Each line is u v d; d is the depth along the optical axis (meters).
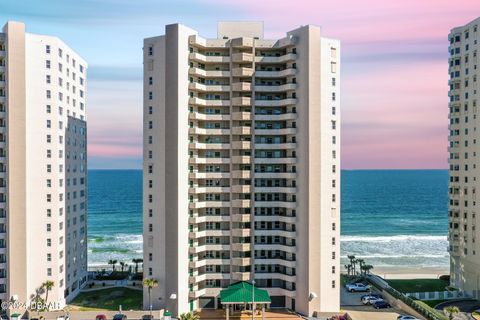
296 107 86.19
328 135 85.44
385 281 112.31
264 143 89.56
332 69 86.00
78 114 99.44
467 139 99.56
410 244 190.62
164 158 83.44
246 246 87.38
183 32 83.56
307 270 83.38
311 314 82.88
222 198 89.94
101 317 78.81
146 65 84.94
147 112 84.94
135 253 172.50
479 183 95.50
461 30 101.50
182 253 83.06
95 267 147.38
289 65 87.62
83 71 103.00
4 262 82.62
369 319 81.38
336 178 86.19
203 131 87.81
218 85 89.31
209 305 87.62
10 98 82.06
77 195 98.25
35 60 84.94
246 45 87.50
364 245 189.12
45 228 85.44
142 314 80.75
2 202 82.94
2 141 83.62
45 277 85.12
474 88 97.25
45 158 85.81
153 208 84.31
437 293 96.50
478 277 95.56
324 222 84.94
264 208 89.75
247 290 79.69
